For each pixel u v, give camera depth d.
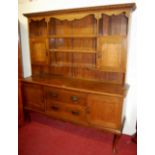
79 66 2.45
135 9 1.95
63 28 2.48
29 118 2.74
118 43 1.99
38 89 2.38
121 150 2.05
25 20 2.78
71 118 2.20
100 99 1.93
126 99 2.21
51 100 2.30
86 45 2.38
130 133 2.38
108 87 2.08
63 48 2.55
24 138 2.29
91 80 2.40
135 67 2.14
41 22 2.63
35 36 2.71
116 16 2.10
